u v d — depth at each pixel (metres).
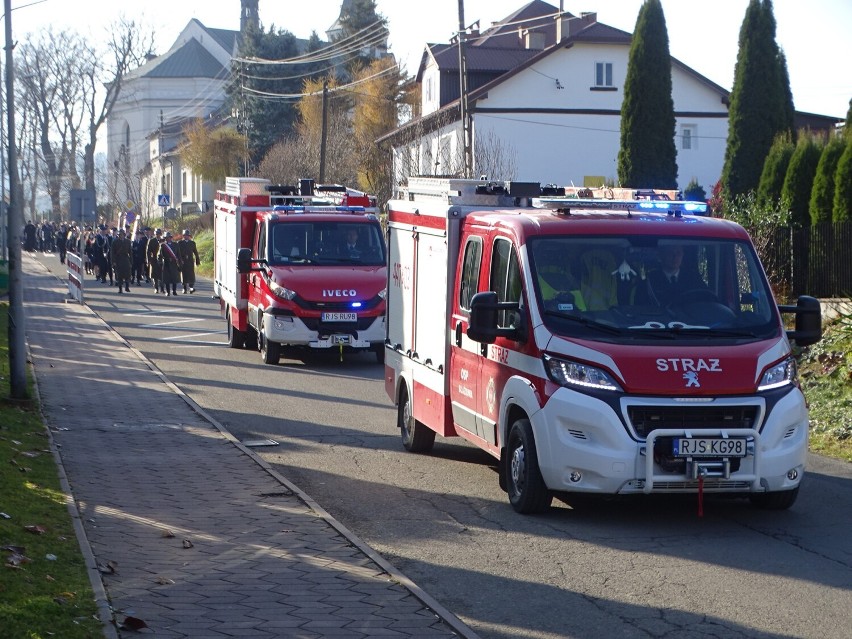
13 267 13.61
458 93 53.47
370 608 6.17
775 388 8.11
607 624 6.02
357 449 11.67
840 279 19.06
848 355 14.73
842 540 7.82
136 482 9.56
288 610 6.11
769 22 28.95
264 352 19.55
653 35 34.72
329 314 18.89
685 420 7.93
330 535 7.78
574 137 49.53
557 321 8.36
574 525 8.30
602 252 8.73
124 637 5.61
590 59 49.31
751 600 6.43
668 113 34.88
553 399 8.06
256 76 77.81
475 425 9.61
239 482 9.59
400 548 7.68
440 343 10.43
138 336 23.94
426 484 9.87
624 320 8.38
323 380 17.44
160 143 93.25
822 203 20.50
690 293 8.61
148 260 40.81
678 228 8.95
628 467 7.81
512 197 10.44
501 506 8.95
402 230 11.77
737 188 29.25
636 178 34.91
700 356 8.07
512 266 8.90
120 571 6.83
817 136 22.45
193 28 108.31
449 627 5.86
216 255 24.38
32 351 20.17
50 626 5.52
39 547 7.02
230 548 7.41
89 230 52.50
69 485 9.26
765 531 8.09
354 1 82.62
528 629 5.95
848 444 11.66
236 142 69.00
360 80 70.00
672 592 6.60
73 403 14.29
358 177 56.22
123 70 90.50
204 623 5.86
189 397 15.07
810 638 5.77
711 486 7.93
